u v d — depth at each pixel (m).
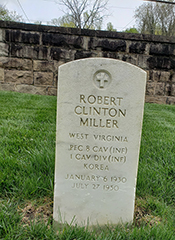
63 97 1.70
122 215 1.98
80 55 6.47
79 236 1.74
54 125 4.05
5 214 1.87
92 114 1.75
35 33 6.20
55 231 1.83
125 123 1.78
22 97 5.94
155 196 2.42
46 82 6.57
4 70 6.39
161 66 6.60
